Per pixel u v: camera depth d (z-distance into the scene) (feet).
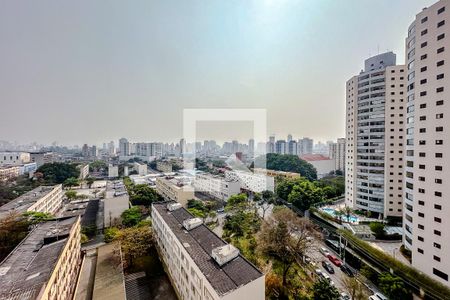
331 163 402.11
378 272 117.80
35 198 194.90
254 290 69.56
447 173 95.76
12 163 417.49
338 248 150.20
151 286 107.76
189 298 85.66
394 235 140.15
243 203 202.49
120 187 237.45
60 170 349.41
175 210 138.00
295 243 130.72
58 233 100.89
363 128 188.24
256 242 141.69
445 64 97.71
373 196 182.29
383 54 183.83
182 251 92.43
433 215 100.37
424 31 106.32
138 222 169.89
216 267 76.54
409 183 118.62
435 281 95.81
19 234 132.67
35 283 66.64
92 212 195.72
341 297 101.14
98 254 123.65
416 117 109.91
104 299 86.28
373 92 180.75
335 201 227.20
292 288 105.60
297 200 206.80
